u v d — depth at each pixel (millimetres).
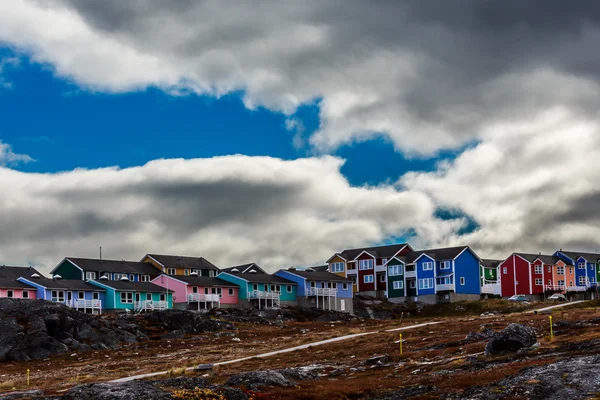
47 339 89375
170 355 83500
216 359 75562
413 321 104125
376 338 79688
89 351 90125
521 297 141625
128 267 144500
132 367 74438
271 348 81938
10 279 121000
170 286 132125
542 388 41500
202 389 44281
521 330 57062
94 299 122938
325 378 55344
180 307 129875
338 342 80188
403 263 151500
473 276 149375
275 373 50812
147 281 137875
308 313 125625
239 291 135125
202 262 157750
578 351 52406
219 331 102625
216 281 134875
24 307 95188
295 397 45438
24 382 67938
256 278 136375
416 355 62750
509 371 47594
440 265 148125
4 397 53375
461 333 75500
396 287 152125
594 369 44156
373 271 156375
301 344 83375
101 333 95000
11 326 89688
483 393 42312
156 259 150000
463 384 45781
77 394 44000
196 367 64875
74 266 137625
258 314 119250
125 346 93500
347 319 125125
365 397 45938
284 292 138000
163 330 101688
